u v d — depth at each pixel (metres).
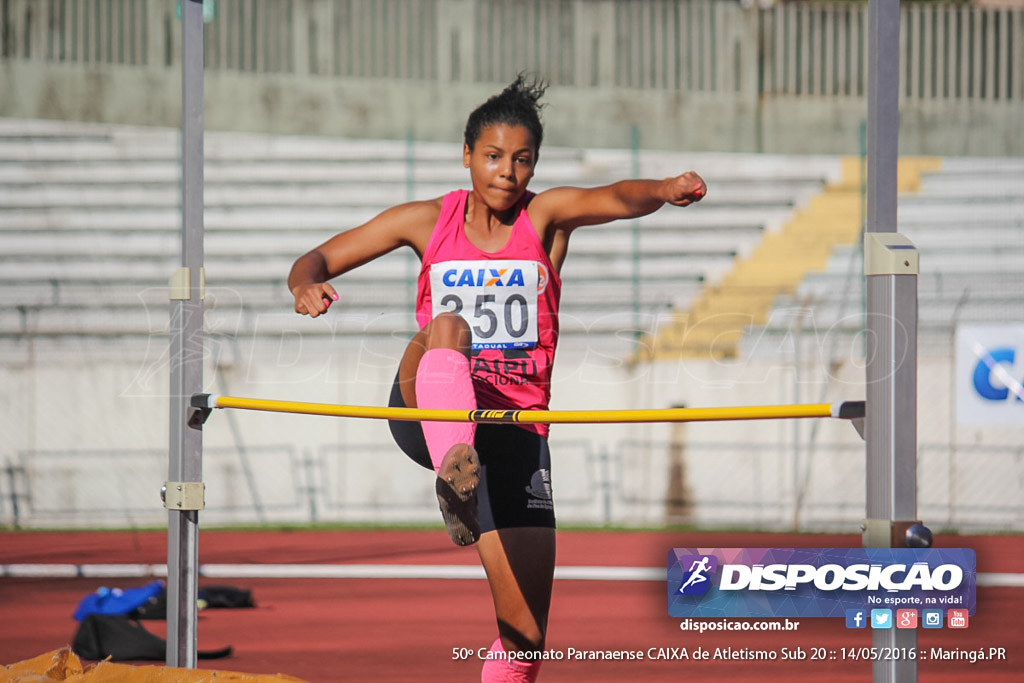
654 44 38.50
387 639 15.94
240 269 37.81
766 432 33.50
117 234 37.56
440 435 7.97
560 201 9.04
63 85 37.72
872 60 6.89
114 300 35.72
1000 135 37.81
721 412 7.38
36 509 32.94
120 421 33.59
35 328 34.59
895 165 6.83
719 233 38.97
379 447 33.69
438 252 9.09
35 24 37.56
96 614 13.88
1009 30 37.72
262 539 30.56
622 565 25.72
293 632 16.53
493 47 38.22
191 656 8.95
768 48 38.56
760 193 38.94
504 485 8.38
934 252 37.62
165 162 38.03
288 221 38.09
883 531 6.59
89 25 37.75
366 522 33.50
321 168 38.16
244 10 37.91
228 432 33.47
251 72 38.00
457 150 38.19
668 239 38.78
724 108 38.59
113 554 27.31
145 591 17.23
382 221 9.24
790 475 33.34
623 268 38.50
